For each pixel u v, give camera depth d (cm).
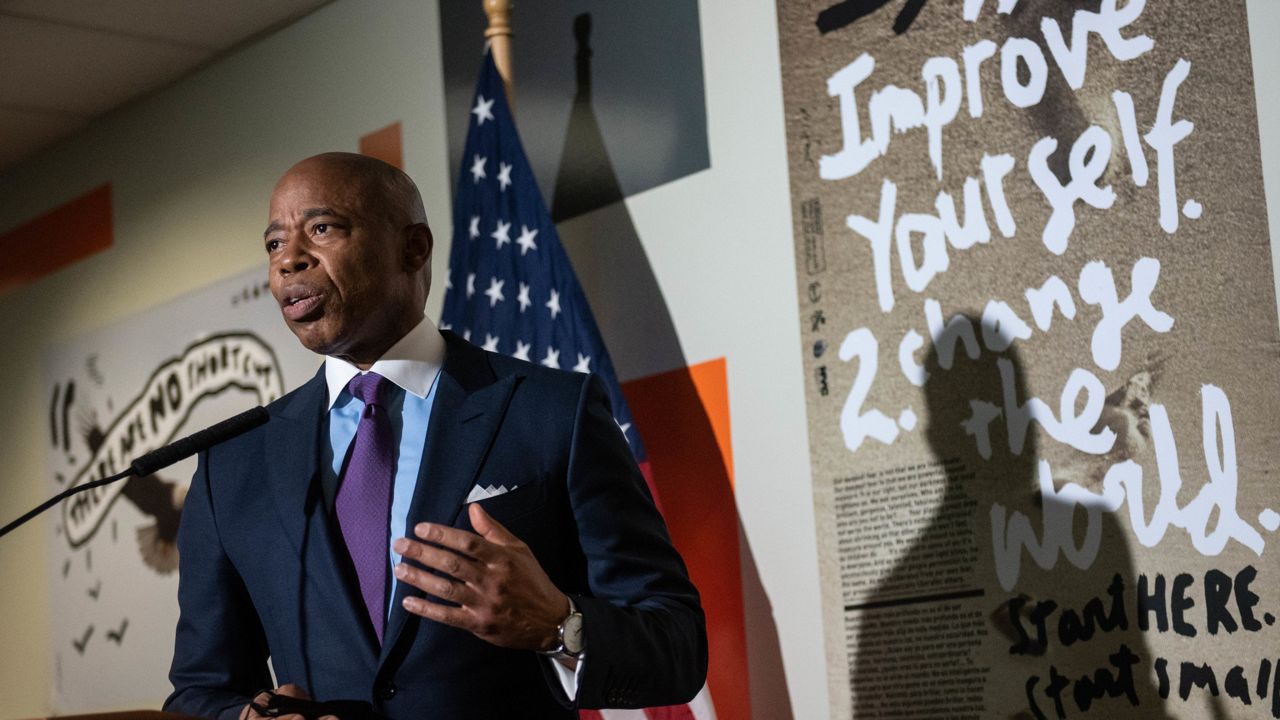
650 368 298
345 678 162
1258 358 215
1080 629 229
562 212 320
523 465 171
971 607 243
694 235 294
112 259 446
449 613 146
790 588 269
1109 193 234
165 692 400
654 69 305
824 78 276
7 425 480
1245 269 217
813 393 270
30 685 454
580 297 293
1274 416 212
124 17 381
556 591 153
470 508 150
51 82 422
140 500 419
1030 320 242
